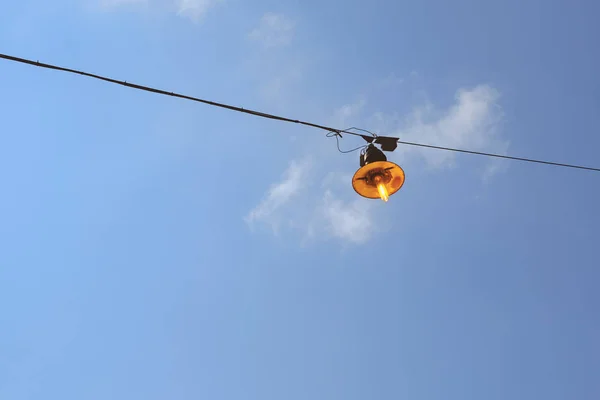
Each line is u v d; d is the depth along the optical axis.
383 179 8.41
